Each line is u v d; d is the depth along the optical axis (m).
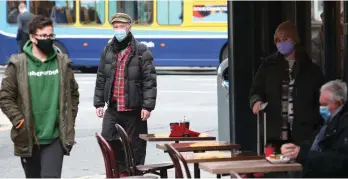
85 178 25.72
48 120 17.02
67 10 68.12
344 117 15.30
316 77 18.56
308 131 18.52
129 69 22.95
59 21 68.19
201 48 66.69
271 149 15.91
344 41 18.00
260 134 19.62
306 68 18.62
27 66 16.98
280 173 16.91
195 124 38.06
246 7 21.30
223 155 17.19
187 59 66.94
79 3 67.94
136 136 23.17
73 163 28.84
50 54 17.14
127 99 22.92
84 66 69.19
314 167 15.15
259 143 19.52
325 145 15.51
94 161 29.25
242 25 21.30
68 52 68.19
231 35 21.36
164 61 67.12
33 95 16.94
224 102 27.06
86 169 27.56
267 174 16.78
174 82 59.78
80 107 45.28
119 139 23.12
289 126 18.77
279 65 18.98
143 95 23.06
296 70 18.66
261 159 16.33
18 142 17.02
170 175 25.77
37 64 16.98
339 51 20.14
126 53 23.02
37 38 16.92
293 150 15.65
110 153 18.30
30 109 16.92
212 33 66.44
